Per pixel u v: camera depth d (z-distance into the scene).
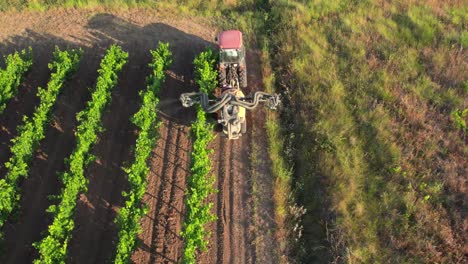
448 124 18.50
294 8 25.14
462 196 15.91
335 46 22.50
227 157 18.03
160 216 16.36
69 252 15.56
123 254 14.36
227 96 16.38
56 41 23.73
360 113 18.86
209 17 25.41
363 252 14.55
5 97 19.48
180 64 22.31
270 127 18.58
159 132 19.06
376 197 16.05
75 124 19.59
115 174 17.73
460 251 14.46
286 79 20.92
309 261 14.94
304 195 16.61
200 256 15.25
